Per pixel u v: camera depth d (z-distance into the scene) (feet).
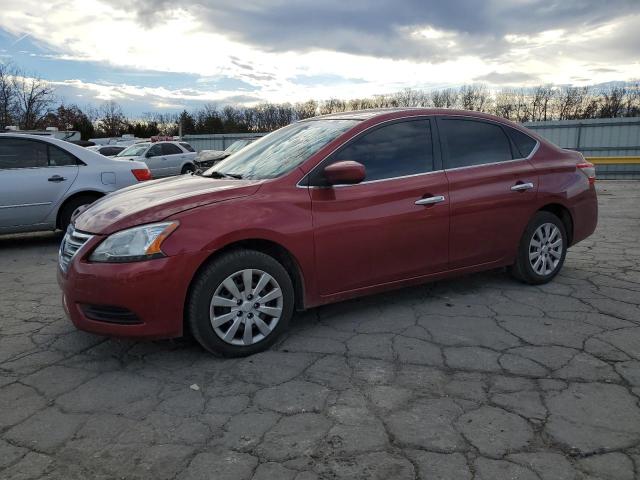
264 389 10.18
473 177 14.70
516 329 12.91
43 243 26.14
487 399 9.62
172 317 10.87
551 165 16.43
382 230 13.14
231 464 7.93
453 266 14.64
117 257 10.69
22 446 8.51
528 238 15.96
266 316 11.97
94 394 10.16
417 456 8.01
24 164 23.84
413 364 11.11
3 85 140.77
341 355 11.63
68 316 11.46
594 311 14.10
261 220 11.56
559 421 8.87
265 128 197.67
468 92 172.45
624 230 27.04
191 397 9.95
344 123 13.97
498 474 7.56
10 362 11.66
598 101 160.56
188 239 10.85
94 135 195.42
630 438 8.37
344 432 8.66
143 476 7.73
